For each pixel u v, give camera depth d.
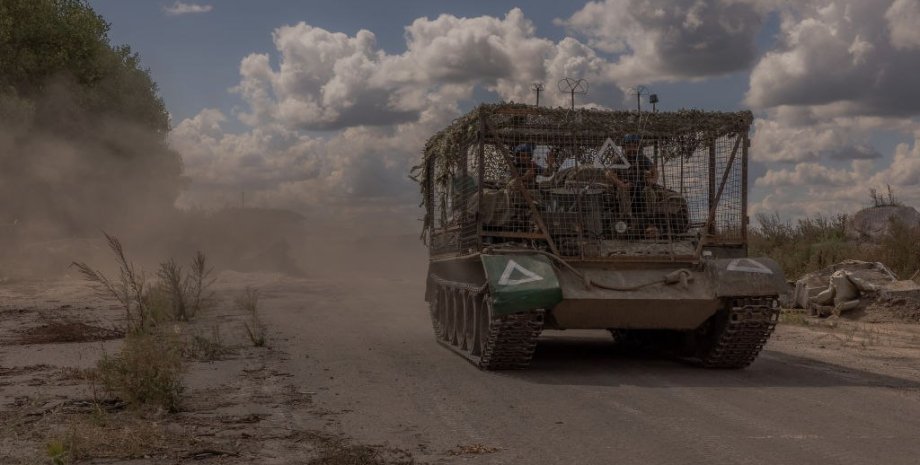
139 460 6.17
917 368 11.13
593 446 6.77
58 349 11.99
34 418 7.41
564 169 11.13
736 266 10.60
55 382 9.26
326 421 7.59
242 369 10.42
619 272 10.72
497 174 11.18
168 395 7.95
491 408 8.27
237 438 6.87
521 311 10.01
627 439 7.00
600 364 11.47
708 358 11.03
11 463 5.98
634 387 9.55
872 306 17.36
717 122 11.12
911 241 20.89
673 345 12.32
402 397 8.79
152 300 15.57
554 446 6.77
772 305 10.71
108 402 8.12
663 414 8.03
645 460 6.35
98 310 18.33
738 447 6.74
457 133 11.90
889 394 9.14
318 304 20.61
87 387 8.91
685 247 10.96
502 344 10.34
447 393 9.05
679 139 11.22
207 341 11.98
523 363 10.56
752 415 7.99
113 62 41.06
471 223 11.41
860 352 12.78
